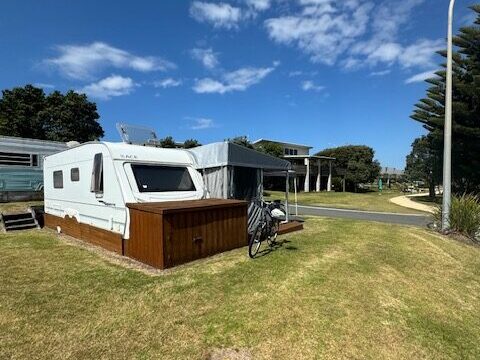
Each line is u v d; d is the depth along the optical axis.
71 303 4.58
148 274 5.68
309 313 4.46
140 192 7.13
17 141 14.77
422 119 25.78
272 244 7.95
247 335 3.91
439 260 7.68
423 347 4.06
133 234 6.62
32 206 12.34
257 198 9.59
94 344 3.65
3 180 14.17
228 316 4.29
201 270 5.89
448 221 10.70
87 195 8.22
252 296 4.86
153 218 6.05
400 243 8.85
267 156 9.73
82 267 6.11
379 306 4.88
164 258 5.90
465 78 23.31
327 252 7.37
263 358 3.55
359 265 6.57
